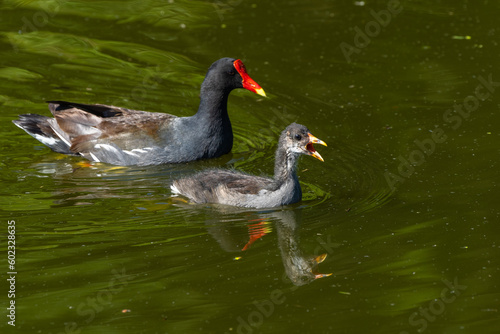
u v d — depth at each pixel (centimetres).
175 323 941
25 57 1919
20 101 1712
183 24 2102
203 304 984
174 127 1505
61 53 1948
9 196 1302
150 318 952
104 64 1903
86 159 1500
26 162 1466
